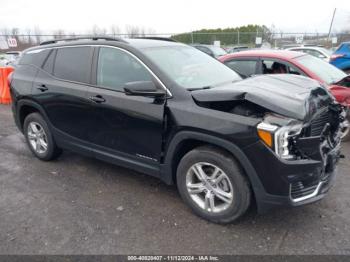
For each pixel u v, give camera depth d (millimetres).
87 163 4844
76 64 4184
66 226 3277
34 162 4926
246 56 6188
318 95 3279
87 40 4199
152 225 3270
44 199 3814
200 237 3074
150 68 3486
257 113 2908
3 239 3092
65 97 4168
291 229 3160
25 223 3342
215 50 16156
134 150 3670
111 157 3938
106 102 3734
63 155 5164
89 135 4082
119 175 4414
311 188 3000
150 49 3789
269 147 2738
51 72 4457
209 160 3117
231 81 3902
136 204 3666
